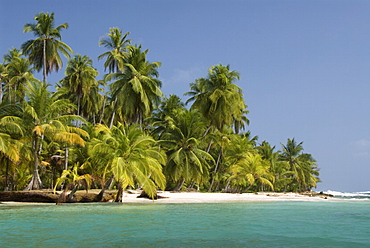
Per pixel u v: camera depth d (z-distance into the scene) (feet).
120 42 157.89
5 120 88.63
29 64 142.00
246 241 29.27
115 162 80.18
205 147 165.37
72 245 27.27
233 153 179.22
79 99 153.58
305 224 41.32
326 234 33.40
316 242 29.01
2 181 133.39
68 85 156.04
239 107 168.45
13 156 85.51
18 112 96.12
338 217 51.01
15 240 29.35
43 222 41.47
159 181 87.61
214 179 169.27
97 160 93.20
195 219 45.93
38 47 135.03
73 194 81.71
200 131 150.10
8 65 140.77
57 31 133.90
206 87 160.35
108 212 55.62
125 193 102.27
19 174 135.44
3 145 83.20
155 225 39.19
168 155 138.31
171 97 162.91
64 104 100.01
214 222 42.60
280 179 228.63
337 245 27.76
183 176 134.31
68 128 99.86
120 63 149.07
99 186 137.80
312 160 294.25
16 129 89.92
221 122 159.94
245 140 179.73
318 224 41.45
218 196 111.75
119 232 33.78
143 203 82.38
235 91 161.58
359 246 27.35
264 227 38.22
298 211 62.08
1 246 26.81
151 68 136.46
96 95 169.37
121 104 130.41
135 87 125.90
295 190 285.02
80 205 73.67
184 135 138.62
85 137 125.39
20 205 72.95
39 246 26.78
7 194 82.23
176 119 143.33
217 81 159.02
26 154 92.99
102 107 181.88
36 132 88.99
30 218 46.01
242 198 111.04
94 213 53.72
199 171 137.69
